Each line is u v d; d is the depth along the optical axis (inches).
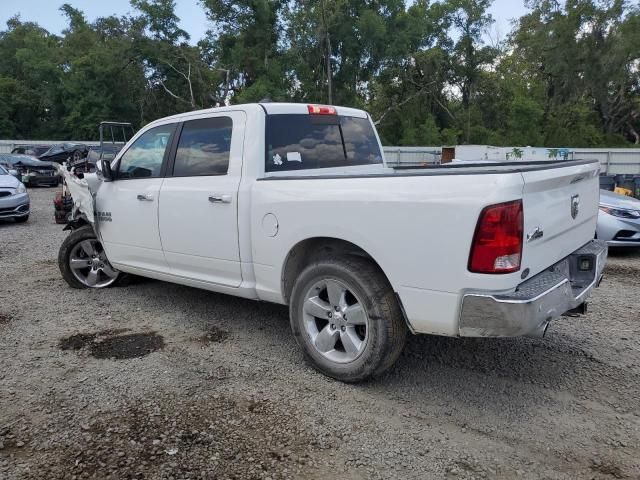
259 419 133.8
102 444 122.3
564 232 146.4
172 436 125.7
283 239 157.1
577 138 1774.1
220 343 182.1
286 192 155.4
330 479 111.9
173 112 1785.2
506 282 121.9
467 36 1777.8
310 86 1562.5
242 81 1667.1
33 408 138.3
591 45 1734.7
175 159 191.9
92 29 2022.6
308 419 134.1
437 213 126.2
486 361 168.7
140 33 1643.7
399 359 169.9
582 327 197.8
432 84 1749.5
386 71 1616.6
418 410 139.3
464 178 124.4
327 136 191.0
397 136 1803.6
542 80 1916.8
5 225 462.3
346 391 148.5
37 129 2050.9
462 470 115.2
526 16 1904.5
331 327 152.6
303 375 157.8
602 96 1833.2
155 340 184.5
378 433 128.5
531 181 124.3
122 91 1766.7
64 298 230.8
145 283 252.5
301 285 155.3
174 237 189.8
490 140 1742.1
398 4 1563.7
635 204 323.6
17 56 1947.6
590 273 156.4
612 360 169.3
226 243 173.3
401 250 132.8
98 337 186.9
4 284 254.4
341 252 151.2
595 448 123.3
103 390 147.9
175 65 1679.4
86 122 1758.1
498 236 119.6
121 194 209.9
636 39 1651.1
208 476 111.8
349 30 1520.7
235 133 174.1
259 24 1521.9
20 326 197.2
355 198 140.0
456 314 127.0
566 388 151.3
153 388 149.2
